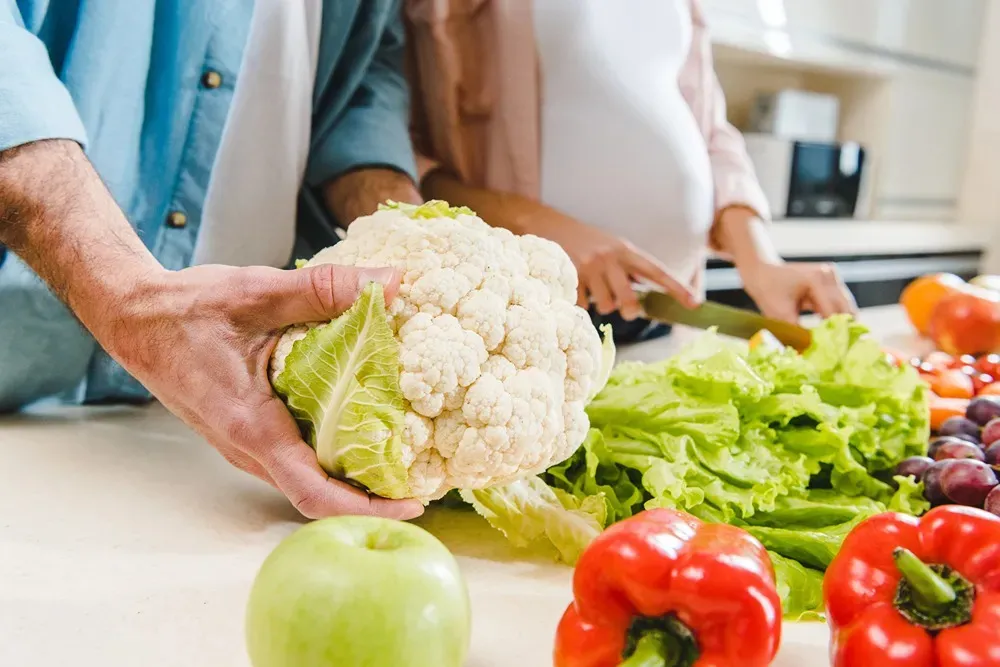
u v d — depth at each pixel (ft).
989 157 11.59
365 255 2.50
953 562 1.81
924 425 3.17
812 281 5.11
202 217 3.85
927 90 11.14
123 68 3.45
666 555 1.81
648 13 5.09
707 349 3.44
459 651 1.73
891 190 11.26
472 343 2.27
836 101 10.15
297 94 3.85
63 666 1.80
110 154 3.53
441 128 5.08
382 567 1.65
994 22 11.37
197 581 2.21
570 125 4.94
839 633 1.88
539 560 2.52
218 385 2.27
